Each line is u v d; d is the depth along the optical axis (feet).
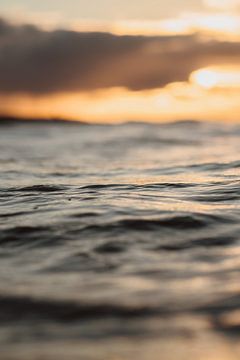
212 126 180.75
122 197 26.84
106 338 10.36
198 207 23.67
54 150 78.95
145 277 13.91
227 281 13.53
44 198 27.04
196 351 9.91
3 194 28.96
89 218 21.08
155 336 10.43
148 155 67.36
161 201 25.46
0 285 13.37
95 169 47.01
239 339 10.32
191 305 11.89
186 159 57.93
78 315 11.46
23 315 11.50
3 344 10.12
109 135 127.03
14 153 71.26
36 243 17.60
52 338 10.37
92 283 13.44
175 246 17.15
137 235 18.47
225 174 38.09
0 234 18.74
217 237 18.28
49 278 13.92
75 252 16.44
